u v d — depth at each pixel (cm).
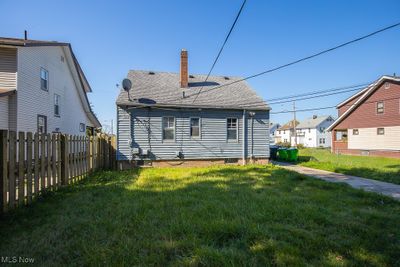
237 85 1734
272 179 884
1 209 439
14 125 1179
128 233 384
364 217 471
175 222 421
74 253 316
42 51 1437
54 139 664
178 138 1380
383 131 2280
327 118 5538
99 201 563
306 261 308
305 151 3397
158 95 1427
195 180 856
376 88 2344
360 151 2520
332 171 1202
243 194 639
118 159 1289
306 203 562
